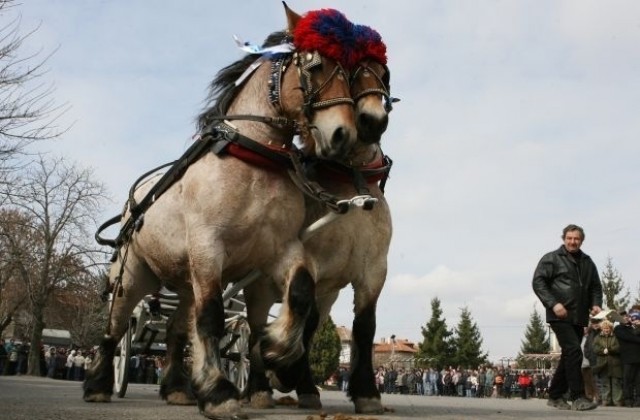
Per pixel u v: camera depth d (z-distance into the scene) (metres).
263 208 5.54
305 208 6.11
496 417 6.15
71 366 30.03
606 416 6.95
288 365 5.46
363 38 5.61
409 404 9.97
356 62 5.60
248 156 5.52
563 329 8.39
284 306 5.50
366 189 6.07
